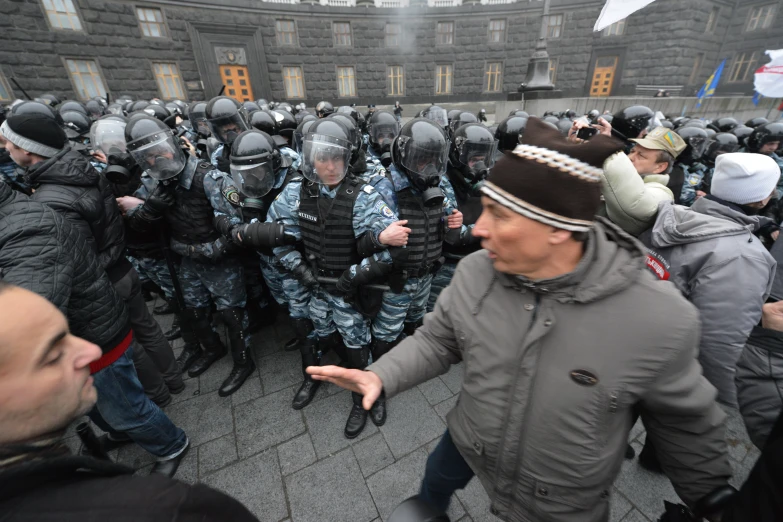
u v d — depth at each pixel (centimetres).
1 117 559
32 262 116
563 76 2247
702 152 392
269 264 245
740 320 121
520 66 2181
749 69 2244
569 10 2083
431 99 2259
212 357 263
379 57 2134
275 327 317
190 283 245
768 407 129
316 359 238
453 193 245
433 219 212
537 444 84
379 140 327
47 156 162
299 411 223
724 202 146
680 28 1984
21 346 48
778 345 127
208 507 53
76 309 138
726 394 131
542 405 80
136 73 1756
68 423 57
